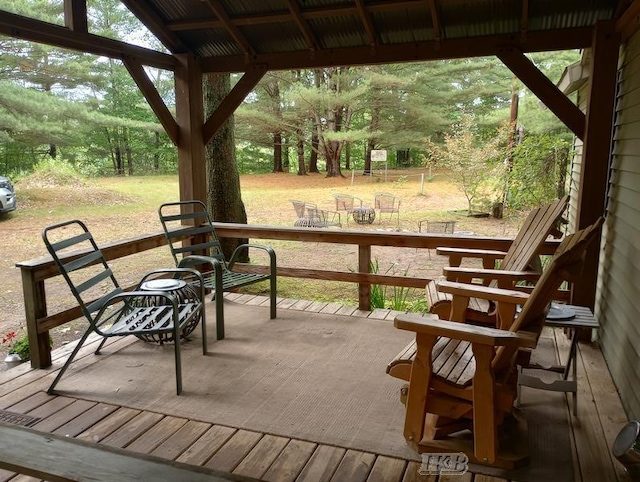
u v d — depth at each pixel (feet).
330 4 12.08
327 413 8.41
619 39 10.63
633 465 6.39
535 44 11.66
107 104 50.31
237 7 12.69
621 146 10.48
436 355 7.81
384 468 6.92
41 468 3.63
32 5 27.96
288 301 14.92
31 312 10.08
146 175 56.49
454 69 44.04
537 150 29.45
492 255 11.21
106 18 42.63
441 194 45.24
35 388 9.38
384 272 23.08
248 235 14.90
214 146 20.63
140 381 9.66
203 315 10.85
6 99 30.17
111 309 16.46
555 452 7.28
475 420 6.68
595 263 11.38
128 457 3.76
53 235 29.17
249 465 7.01
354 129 50.47
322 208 39.68
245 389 9.30
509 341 6.27
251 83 14.30
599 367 10.33
